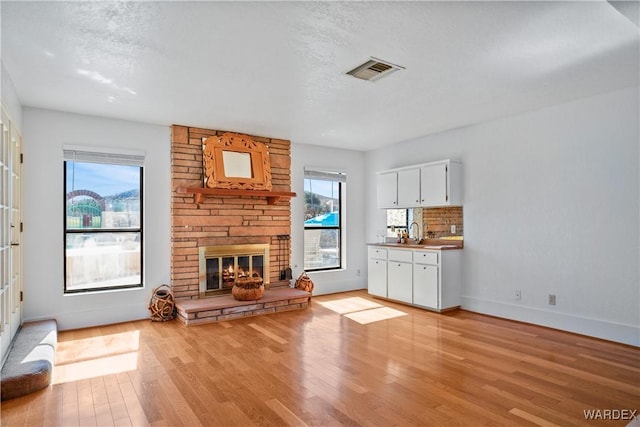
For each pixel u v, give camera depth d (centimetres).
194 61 294
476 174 492
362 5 220
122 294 449
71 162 432
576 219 400
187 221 486
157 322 445
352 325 432
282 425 222
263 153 533
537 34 254
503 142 463
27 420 229
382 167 634
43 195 408
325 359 326
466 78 331
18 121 374
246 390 267
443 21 237
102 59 289
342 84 343
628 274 364
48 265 410
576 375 291
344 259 648
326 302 556
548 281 422
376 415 233
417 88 355
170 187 482
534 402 248
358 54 283
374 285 587
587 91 370
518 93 372
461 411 237
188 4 217
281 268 563
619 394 260
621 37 257
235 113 431
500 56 287
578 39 260
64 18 231
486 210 481
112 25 240
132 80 331
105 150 440
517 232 450
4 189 306
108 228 454
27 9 221
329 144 608
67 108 408
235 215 521
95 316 432
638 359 325
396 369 303
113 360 324
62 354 339
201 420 228
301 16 231
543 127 425
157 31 248
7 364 281
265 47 272
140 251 471
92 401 252
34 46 268
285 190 567
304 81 336
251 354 338
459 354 337
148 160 470
